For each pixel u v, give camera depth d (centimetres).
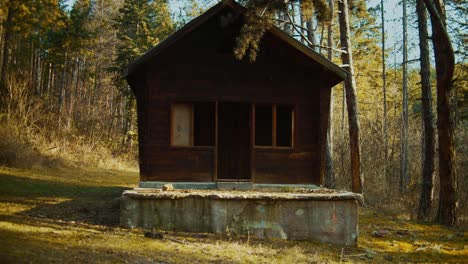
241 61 1292
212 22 1287
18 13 3138
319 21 1493
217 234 1042
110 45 5225
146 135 1254
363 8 2392
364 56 3747
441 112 1518
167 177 1249
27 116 2325
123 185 1830
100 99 4856
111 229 1005
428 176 1698
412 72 4175
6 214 1039
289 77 1302
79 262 701
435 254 1105
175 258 812
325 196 1069
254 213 1061
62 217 1086
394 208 1973
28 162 1939
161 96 1266
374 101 4141
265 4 1279
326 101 1295
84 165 2430
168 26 4281
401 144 3062
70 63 4250
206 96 1274
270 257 898
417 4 1789
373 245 1128
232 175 1489
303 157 1291
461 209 2020
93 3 5722
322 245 1047
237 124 1497
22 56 3403
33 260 666
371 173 2822
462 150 2775
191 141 1277
